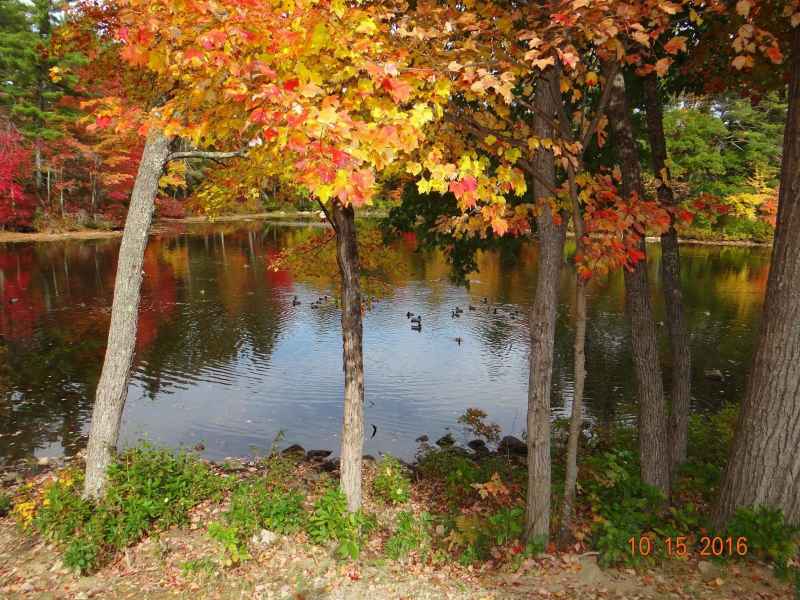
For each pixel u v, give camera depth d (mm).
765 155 40500
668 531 5191
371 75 3125
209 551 5312
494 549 5242
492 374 13938
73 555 4965
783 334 4754
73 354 14656
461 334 17625
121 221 47469
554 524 5520
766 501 4848
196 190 7977
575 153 4508
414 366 14523
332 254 9625
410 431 10641
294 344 16156
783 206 4836
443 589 4738
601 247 4453
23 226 41219
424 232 9461
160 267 29641
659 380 6152
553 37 4105
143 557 5227
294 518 5723
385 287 10250
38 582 4863
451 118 4406
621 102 6168
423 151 3953
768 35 4000
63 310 19422
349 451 5832
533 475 5113
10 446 9492
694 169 37844
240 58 3123
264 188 6855
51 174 44781
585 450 8188
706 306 21359
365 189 2900
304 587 4809
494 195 4117
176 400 11875
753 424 4930
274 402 11914
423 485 7586
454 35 4328
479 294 23906
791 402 4746
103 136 40375
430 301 22438
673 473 6883
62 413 10977
